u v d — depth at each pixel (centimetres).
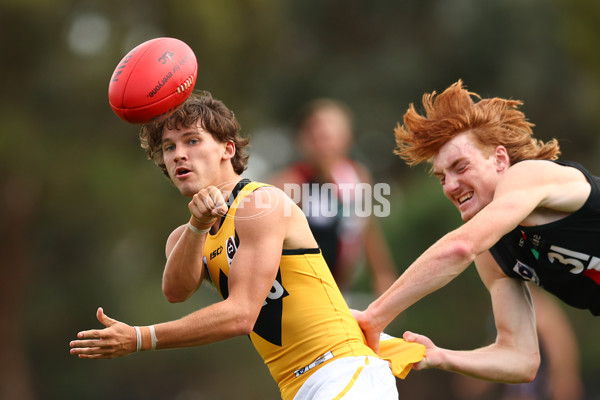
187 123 1438
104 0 5275
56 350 6359
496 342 1697
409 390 7006
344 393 1393
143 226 5906
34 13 4925
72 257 6219
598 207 1504
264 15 5862
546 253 1561
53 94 5450
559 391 3116
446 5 7044
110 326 1333
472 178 1538
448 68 7094
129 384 6550
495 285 1709
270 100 7000
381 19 7350
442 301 6041
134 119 1401
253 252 1384
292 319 1438
